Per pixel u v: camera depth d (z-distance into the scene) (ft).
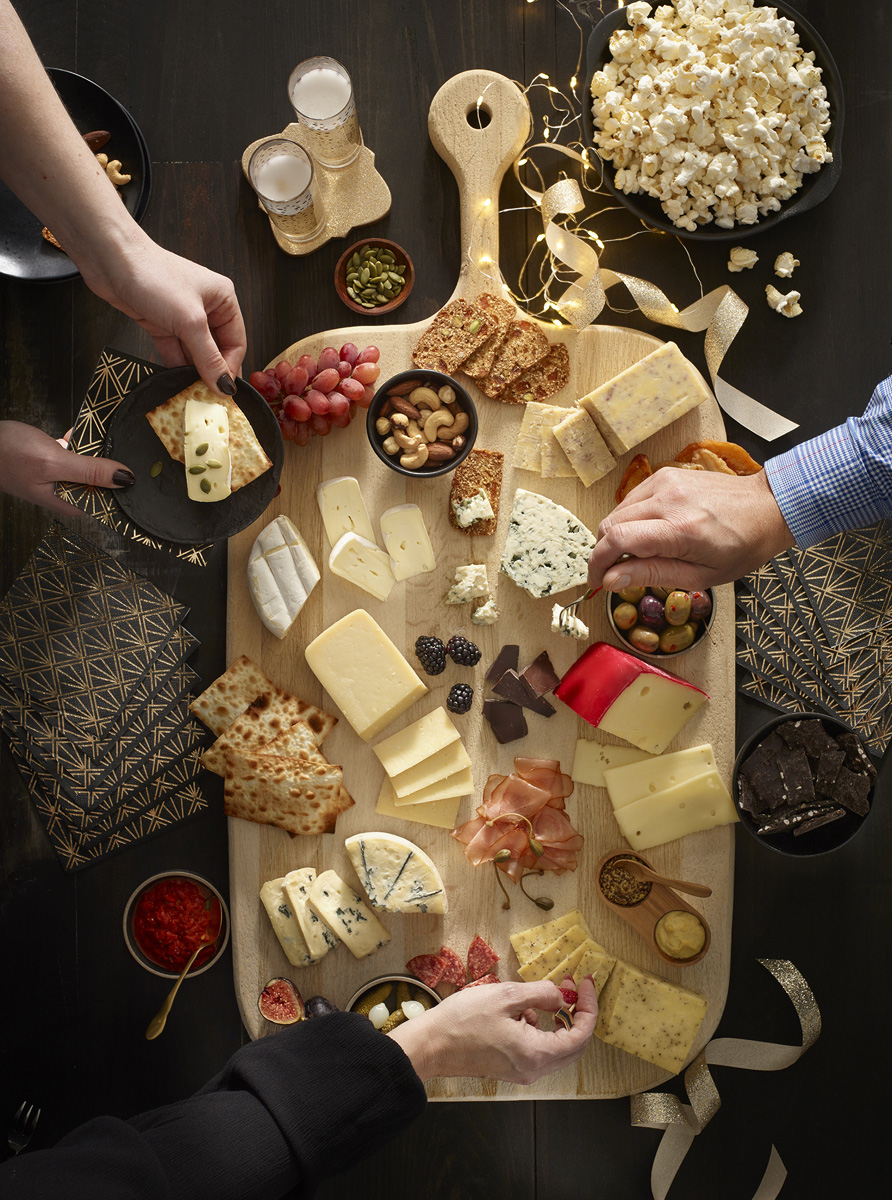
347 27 6.06
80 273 5.24
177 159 6.06
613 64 5.72
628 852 5.57
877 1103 6.00
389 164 6.04
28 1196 3.16
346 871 5.69
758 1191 5.86
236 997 5.89
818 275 6.11
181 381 5.22
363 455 5.73
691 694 5.58
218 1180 3.42
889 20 6.10
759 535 4.76
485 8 6.05
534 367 5.72
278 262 6.02
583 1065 5.64
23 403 6.05
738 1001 6.03
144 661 5.86
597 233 6.07
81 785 5.83
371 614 5.73
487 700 5.65
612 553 4.75
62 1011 5.97
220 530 5.26
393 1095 3.80
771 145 5.57
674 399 5.51
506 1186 5.97
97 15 6.05
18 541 6.05
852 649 5.79
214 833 5.93
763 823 5.50
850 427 4.71
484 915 5.68
